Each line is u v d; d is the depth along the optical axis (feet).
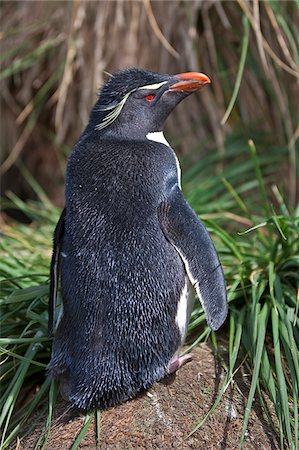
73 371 17.19
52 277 17.78
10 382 20.18
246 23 27.20
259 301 21.01
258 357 18.30
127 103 18.62
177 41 31.32
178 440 17.30
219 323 16.42
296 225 22.49
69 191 17.87
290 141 30.12
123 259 16.89
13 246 26.37
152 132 18.84
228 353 19.61
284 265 21.74
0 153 35.88
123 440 17.19
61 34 32.04
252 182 29.71
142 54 31.30
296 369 18.25
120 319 16.80
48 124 35.12
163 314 16.96
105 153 17.99
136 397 18.04
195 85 19.04
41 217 30.07
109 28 31.09
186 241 16.88
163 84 18.92
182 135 32.76
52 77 32.24
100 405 17.51
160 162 17.85
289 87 31.12
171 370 17.83
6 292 21.86
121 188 17.42
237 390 18.51
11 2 33.22
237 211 28.94
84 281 16.98
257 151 31.68
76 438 17.34
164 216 17.17
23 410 19.42
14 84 34.35
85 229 17.24
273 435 17.65
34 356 20.17
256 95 32.07
